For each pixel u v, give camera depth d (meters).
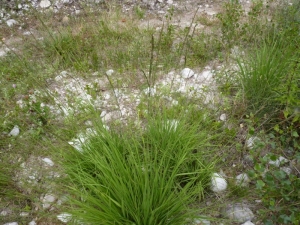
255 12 5.28
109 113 3.80
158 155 2.92
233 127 3.48
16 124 3.66
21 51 4.89
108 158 2.63
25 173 3.19
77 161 2.89
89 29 5.23
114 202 2.34
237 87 3.74
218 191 2.88
